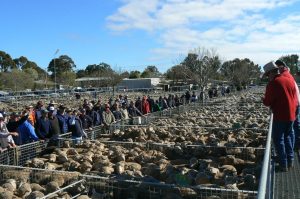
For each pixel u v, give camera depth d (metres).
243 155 11.12
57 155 11.54
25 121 12.56
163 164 10.45
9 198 7.72
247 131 14.88
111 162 11.07
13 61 116.44
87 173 9.18
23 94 43.81
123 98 27.12
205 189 7.47
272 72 8.13
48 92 48.28
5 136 10.71
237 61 82.19
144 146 12.71
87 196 7.62
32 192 7.69
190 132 15.57
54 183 8.26
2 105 34.47
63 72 96.12
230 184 7.88
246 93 48.44
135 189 7.83
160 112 23.59
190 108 27.98
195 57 65.25
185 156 11.84
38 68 119.94
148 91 59.28
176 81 74.94
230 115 22.02
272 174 7.80
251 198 7.11
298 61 72.12
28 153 11.57
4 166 9.45
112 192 7.97
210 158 11.23
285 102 7.86
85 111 16.83
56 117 13.55
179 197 7.39
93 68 112.31
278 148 8.07
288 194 6.75
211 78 64.94
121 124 18.28
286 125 7.95
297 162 8.83
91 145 12.99
